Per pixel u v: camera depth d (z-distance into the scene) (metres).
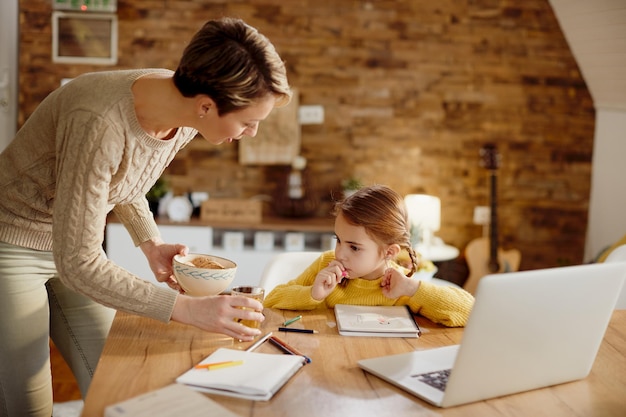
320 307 1.88
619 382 1.51
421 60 4.76
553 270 1.35
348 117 4.80
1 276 1.81
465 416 1.31
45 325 1.89
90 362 2.04
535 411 1.35
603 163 4.75
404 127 4.82
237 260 4.54
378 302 1.88
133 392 1.34
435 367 1.49
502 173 4.89
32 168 1.75
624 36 3.98
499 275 1.29
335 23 4.71
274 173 4.83
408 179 4.87
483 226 4.90
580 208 4.95
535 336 1.37
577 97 4.82
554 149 4.88
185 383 1.35
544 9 4.71
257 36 1.48
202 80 1.45
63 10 4.57
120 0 4.62
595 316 1.44
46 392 1.91
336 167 4.84
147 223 2.01
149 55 4.67
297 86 4.75
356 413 1.29
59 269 1.53
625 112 4.47
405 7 4.71
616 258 2.64
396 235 1.80
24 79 4.62
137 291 1.53
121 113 1.57
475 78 4.79
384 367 1.47
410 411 1.31
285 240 4.61
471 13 4.72
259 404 1.31
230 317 1.52
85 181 1.53
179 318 1.53
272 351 1.56
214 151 4.80
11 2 4.50
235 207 4.59
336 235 1.85
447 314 1.76
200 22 4.66
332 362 1.51
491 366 1.34
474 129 4.84
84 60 4.63
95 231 1.54
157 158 1.71
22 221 1.80
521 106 4.82
